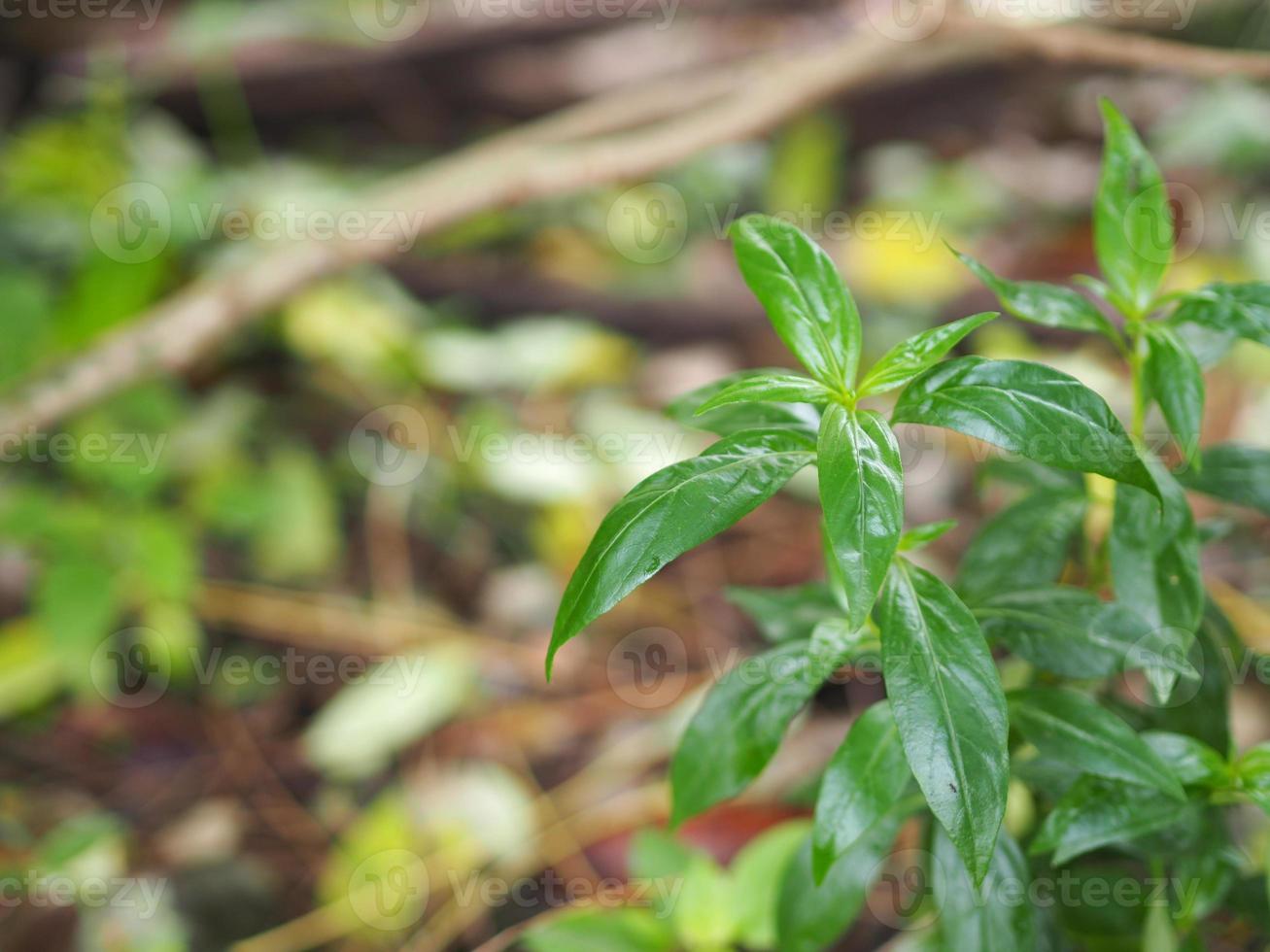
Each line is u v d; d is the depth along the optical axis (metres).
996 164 5.14
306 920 2.64
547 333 4.21
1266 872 1.52
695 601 3.57
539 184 3.83
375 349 4.02
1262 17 4.53
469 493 3.88
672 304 4.41
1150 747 1.36
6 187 4.30
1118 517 1.45
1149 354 1.44
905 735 1.15
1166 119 5.01
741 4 5.51
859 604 1.05
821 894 1.60
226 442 3.80
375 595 3.55
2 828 2.83
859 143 5.24
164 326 3.54
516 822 2.81
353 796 2.99
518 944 2.50
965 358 1.23
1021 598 1.49
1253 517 3.11
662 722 3.13
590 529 3.62
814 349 1.28
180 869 2.74
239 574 3.54
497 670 3.35
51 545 3.11
